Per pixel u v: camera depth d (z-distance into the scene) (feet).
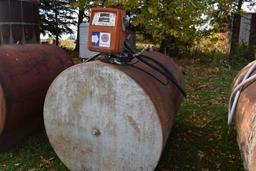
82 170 10.24
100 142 9.66
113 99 9.16
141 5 28.48
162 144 8.93
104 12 9.12
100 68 9.14
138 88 8.82
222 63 32.04
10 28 19.70
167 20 28.86
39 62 13.11
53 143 10.40
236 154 13.15
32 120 12.98
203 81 25.71
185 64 32.89
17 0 19.74
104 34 9.11
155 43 35.47
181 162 12.31
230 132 15.26
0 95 11.10
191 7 28.32
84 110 9.62
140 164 9.31
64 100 9.82
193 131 15.49
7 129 11.57
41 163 11.87
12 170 11.35
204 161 12.48
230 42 35.12
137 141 9.16
